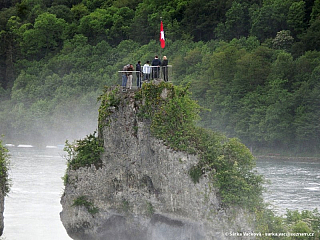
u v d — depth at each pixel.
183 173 94.88
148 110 98.50
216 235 93.62
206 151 97.00
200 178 94.25
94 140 104.00
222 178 94.88
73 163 103.81
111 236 100.94
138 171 98.81
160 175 96.81
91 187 102.00
